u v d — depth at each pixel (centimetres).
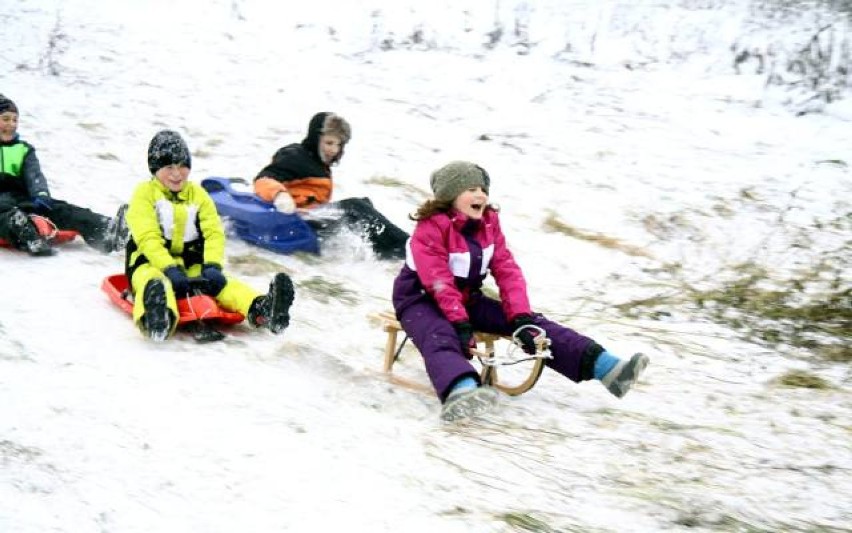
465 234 1017
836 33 2747
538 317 1008
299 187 1517
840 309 1384
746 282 1495
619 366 951
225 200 1492
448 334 961
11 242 1284
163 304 994
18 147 1373
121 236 1312
